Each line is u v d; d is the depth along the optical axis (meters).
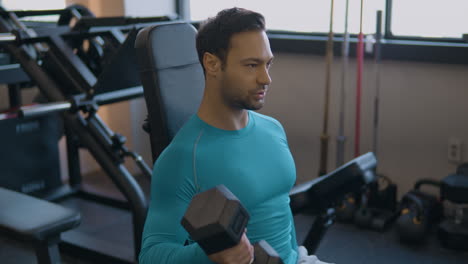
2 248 2.50
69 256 2.41
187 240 1.05
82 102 2.09
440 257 2.39
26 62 2.19
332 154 3.03
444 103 2.66
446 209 2.74
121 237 2.70
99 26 2.27
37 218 1.46
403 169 2.84
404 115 2.78
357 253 2.45
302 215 2.82
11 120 2.87
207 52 1.00
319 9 3.00
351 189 1.35
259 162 1.07
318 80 2.97
